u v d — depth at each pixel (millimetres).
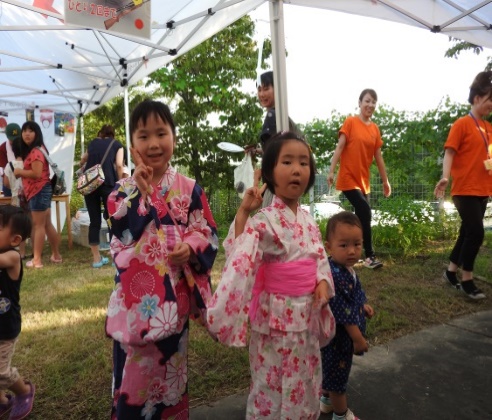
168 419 1712
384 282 4285
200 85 8938
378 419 2107
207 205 1875
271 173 1784
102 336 3105
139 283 1620
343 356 1981
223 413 2156
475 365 2625
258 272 1773
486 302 3725
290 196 1752
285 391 1680
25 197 5590
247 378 2480
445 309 3572
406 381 2449
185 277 1760
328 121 6992
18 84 7590
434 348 2861
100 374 2541
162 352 1658
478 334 3082
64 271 5246
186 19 4340
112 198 1762
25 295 4172
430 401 2250
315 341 1783
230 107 9211
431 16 4395
